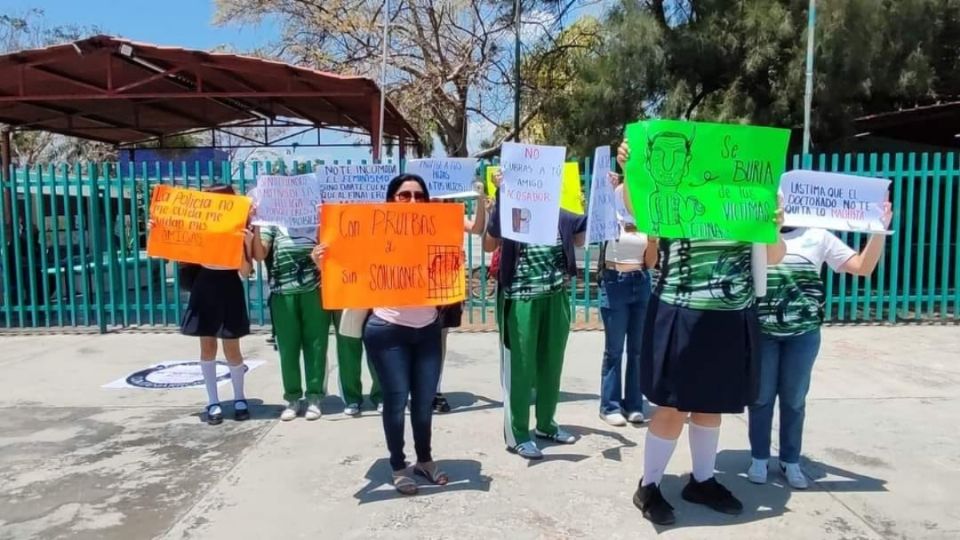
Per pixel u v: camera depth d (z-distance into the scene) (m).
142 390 6.80
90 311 9.99
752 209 3.76
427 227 4.35
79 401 6.44
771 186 3.79
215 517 4.08
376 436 5.43
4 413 6.09
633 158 3.81
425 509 4.16
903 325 9.59
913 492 4.34
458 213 4.40
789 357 4.33
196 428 5.65
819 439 5.24
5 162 15.62
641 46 12.09
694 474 4.21
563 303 5.10
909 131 15.22
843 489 4.39
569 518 4.04
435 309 4.44
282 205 5.68
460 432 5.50
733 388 3.75
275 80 11.95
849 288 10.09
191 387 6.91
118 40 10.44
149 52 10.52
